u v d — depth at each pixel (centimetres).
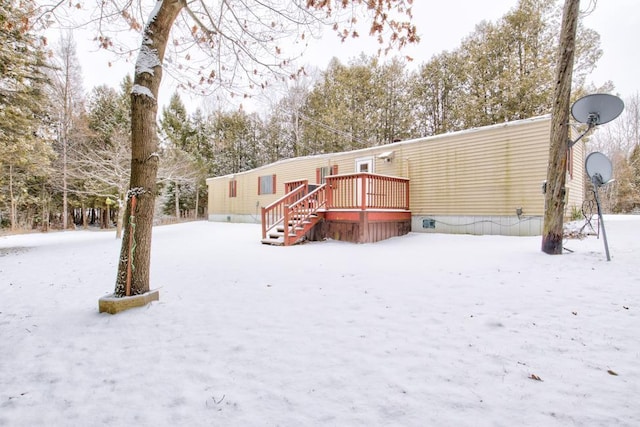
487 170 867
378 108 2006
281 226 975
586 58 1255
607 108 480
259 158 2823
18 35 819
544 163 776
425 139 995
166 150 1620
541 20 1325
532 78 1266
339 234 880
